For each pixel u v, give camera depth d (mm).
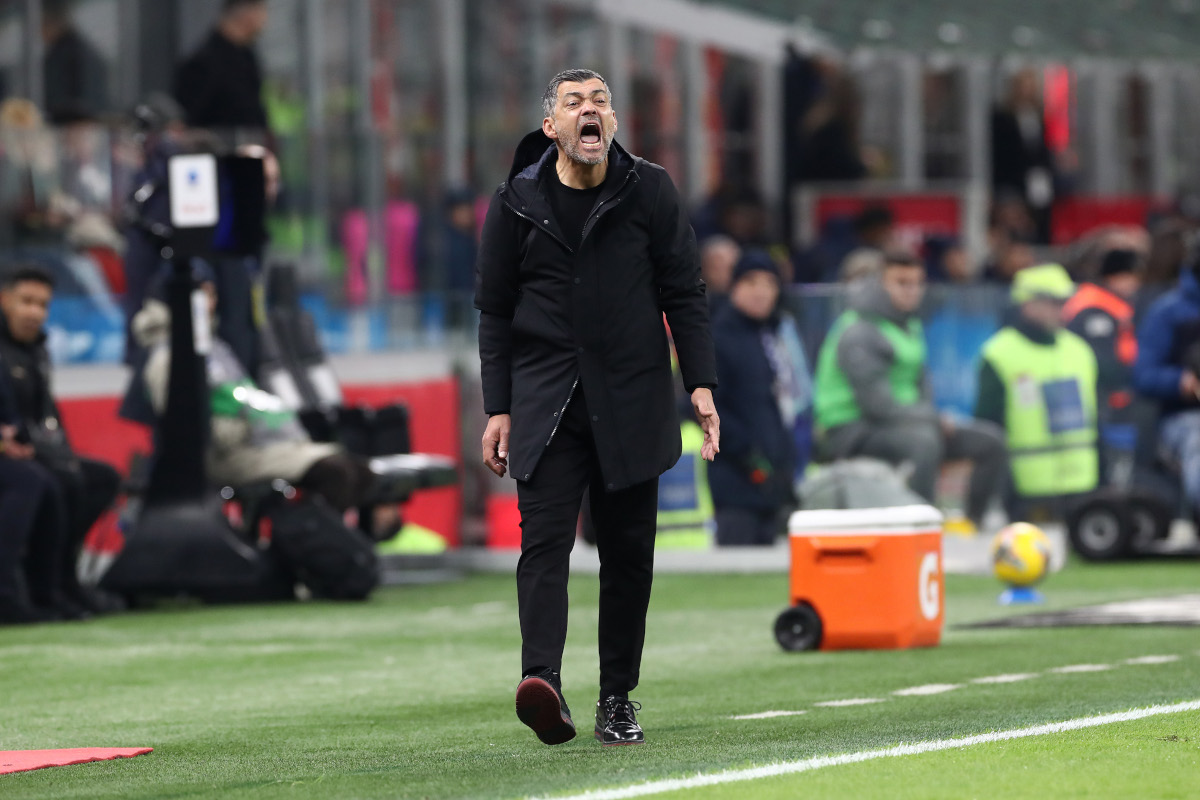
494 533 51406
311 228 52344
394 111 62438
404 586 45406
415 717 24750
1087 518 47469
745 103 73812
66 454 38812
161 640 34531
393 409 45438
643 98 70125
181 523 40625
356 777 19438
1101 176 92375
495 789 18234
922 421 48938
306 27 59719
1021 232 68500
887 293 49125
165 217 40250
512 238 21141
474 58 65188
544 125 20969
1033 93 80938
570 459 21031
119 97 57531
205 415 40750
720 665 29609
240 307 43500
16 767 20719
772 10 71500
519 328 21156
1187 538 50938
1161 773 18344
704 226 64688
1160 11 80000
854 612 30703
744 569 46500
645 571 21453
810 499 47250
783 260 64062
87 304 50219
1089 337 51844
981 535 51406
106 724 24641
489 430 21344
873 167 77812
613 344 20953
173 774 20141
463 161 64312
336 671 30016
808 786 17859
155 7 57719
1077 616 35094
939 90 79000
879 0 74375
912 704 24391
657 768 19250
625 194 20953
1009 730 21375
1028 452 51688
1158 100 93625
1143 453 48562
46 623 37469
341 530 41469
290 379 44812
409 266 55156
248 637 34969
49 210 50500
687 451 47656
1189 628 32781
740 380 46531
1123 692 24859
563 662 30500
